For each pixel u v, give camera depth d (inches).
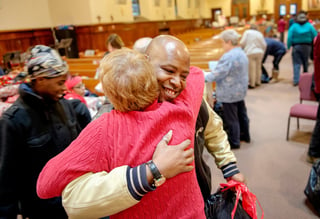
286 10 788.6
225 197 44.1
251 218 43.0
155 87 28.1
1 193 40.8
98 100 112.9
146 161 26.3
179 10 616.1
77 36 348.8
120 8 394.0
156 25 482.9
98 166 26.2
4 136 41.8
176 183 28.0
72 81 99.4
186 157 26.8
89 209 24.9
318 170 82.5
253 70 222.5
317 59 97.7
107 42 125.5
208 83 125.3
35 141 44.2
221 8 790.5
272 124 154.0
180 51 29.9
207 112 41.4
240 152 125.3
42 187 26.2
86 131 26.5
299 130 144.1
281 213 84.7
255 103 191.0
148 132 26.2
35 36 317.1
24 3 309.0
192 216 29.5
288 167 110.3
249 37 215.9
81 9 336.8
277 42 237.0
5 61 182.9
